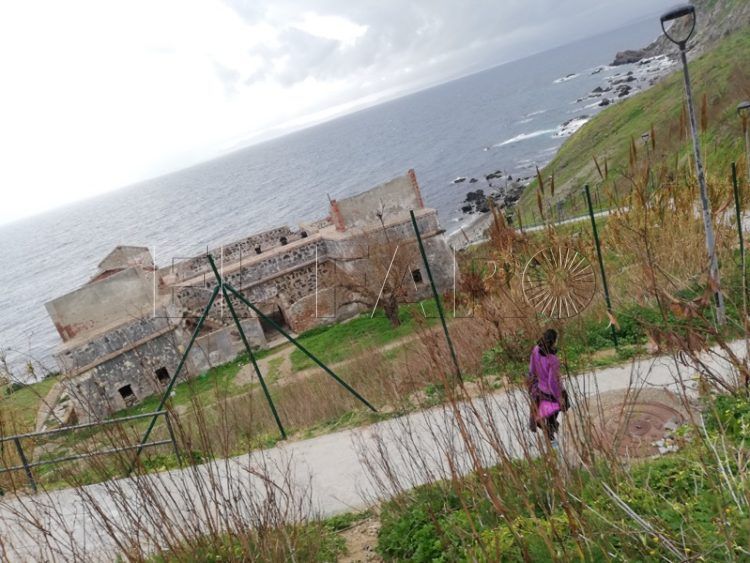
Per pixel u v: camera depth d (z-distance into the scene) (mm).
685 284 7180
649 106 49250
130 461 6133
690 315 5270
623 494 4543
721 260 11141
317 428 10375
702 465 4383
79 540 6695
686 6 9188
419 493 6516
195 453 9375
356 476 8016
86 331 24156
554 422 6117
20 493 8734
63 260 150375
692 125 9766
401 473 7234
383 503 6625
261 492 7703
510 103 172250
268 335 28328
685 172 14430
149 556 5609
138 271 24531
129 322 23531
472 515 5441
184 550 5266
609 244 14188
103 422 6328
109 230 198625
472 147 111500
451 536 5289
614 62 159000
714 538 3662
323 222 34000
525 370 7602
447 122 183125
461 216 61750
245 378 22547
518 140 99938
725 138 23828
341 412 10953
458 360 10500
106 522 5152
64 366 22594
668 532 3822
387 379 10547
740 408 5613
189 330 26250
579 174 42656
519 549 4391
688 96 9695
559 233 15758
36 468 10078
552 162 58469
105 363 23172
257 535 5180
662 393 7820
